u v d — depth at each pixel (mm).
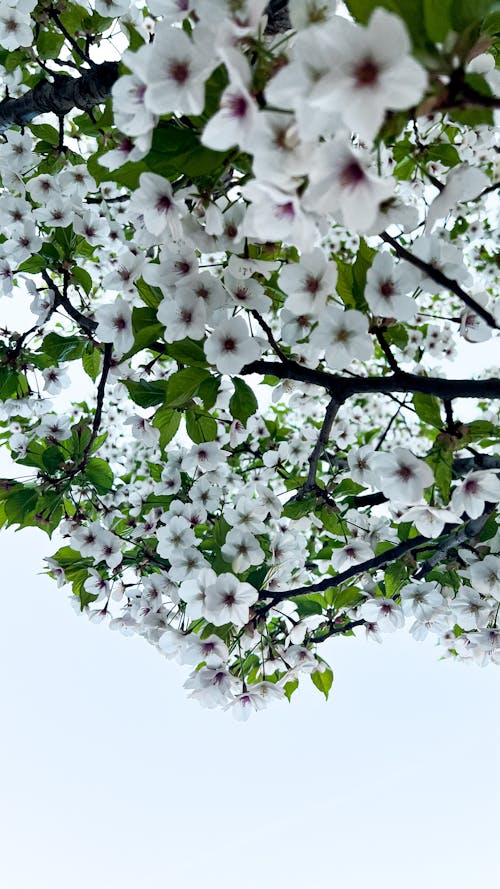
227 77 917
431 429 2051
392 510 1387
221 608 1154
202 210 1006
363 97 792
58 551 1360
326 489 1319
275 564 1277
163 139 957
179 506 1315
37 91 1320
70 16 1312
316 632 1355
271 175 869
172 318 1047
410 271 1010
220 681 1197
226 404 1166
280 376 1111
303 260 992
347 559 1317
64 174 1337
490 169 1235
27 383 1459
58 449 1371
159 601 1287
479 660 1272
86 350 1371
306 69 847
